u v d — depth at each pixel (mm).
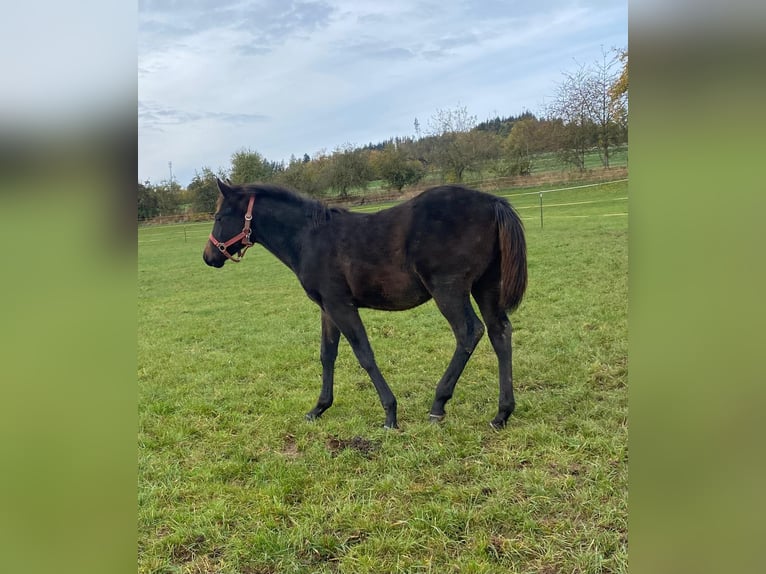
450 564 2393
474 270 3648
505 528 2627
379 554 2508
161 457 3623
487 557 2424
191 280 12539
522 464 3215
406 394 4566
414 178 24344
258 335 7035
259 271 13195
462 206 3625
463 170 23891
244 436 3926
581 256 9711
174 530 2770
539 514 2713
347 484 3117
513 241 3555
